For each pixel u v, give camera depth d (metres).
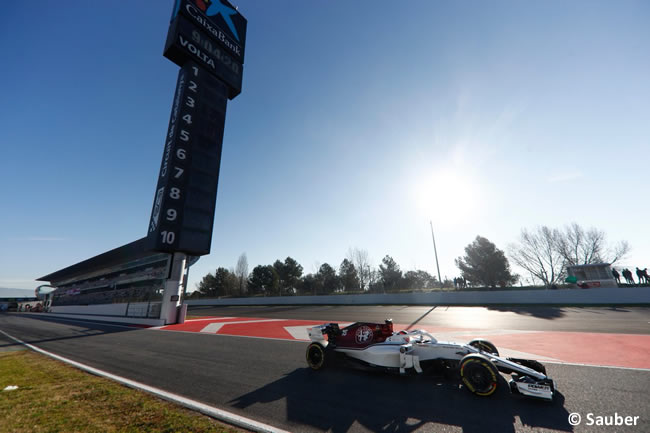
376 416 3.53
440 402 3.89
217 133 18.56
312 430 3.21
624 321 10.88
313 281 48.12
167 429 3.25
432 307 20.69
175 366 6.53
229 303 37.56
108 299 26.30
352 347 5.64
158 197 15.88
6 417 3.64
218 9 21.05
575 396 3.89
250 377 5.42
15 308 53.75
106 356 8.10
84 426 3.35
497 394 4.07
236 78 20.97
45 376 5.94
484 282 32.88
